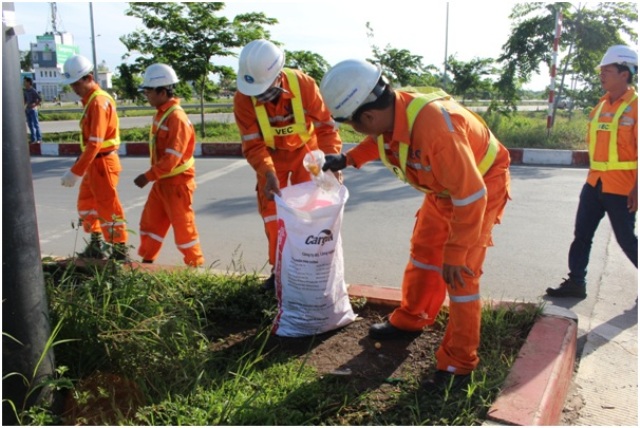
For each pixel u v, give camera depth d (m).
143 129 17.69
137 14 14.51
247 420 2.60
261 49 3.69
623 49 4.28
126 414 2.68
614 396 3.27
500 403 2.65
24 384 2.53
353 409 2.81
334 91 2.71
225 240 6.41
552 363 2.99
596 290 4.82
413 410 2.72
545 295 4.75
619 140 4.25
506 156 3.14
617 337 3.99
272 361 3.27
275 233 4.07
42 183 10.19
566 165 10.88
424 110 2.70
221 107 34.22
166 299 3.34
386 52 15.53
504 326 3.51
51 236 6.80
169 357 2.95
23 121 2.44
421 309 3.49
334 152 4.10
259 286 4.11
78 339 2.89
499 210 3.08
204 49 14.58
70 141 16.08
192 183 5.05
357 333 3.64
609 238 6.12
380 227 6.78
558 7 13.48
